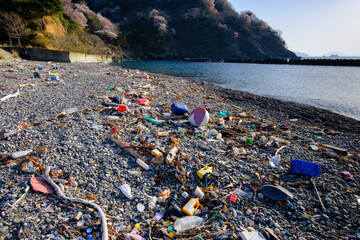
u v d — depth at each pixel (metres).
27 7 30.73
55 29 38.56
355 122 11.11
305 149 6.86
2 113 7.78
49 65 23.58
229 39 101.44
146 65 48.44
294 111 12.90
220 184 4.71
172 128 7.67
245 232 3.41
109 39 69.19
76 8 65.38
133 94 11.57
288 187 4.72
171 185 4.63
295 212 4.03
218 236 3.38
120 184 4.51
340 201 4.37
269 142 6.98
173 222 3.64
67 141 5.91
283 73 38.16
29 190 4.07
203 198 4.25
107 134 6.51
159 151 5.59
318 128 9.70
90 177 4.64
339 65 57.69
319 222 3.83
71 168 4.85
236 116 10.28
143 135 6.75
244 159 5.86
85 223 3.43
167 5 116.25
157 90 14.42
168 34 94.88
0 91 10.51
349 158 6.42
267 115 11.77
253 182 4.80
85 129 6.79
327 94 19.00
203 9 110.88
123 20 100.38
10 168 4.66
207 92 17.14
